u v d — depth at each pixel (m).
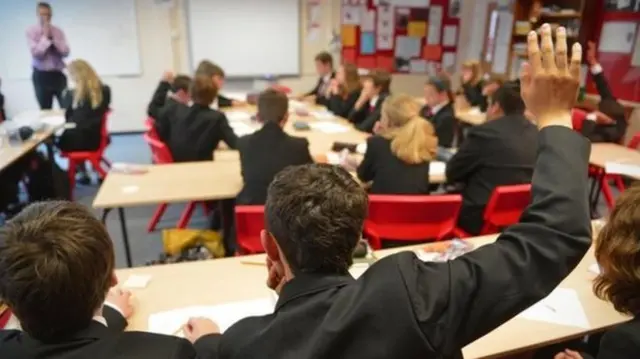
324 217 0.73
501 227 2.41
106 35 6.27
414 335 0.61
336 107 4.85
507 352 1.26
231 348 0.72
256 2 6.52
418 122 2.46
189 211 3.43
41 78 5.43
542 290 0.66
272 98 2.52
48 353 0.81
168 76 4.59
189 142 3.32
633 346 0.97
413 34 7.12
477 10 6.94
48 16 5.30
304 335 0.66
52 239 0.81
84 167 4.53
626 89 5.46
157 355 0.86
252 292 1.50
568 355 1.38
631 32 5.34
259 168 2.43
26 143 3.47
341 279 0.73
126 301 1.38
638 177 2.97
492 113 2.72
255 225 2.02
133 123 6.71
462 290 0.65
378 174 2.49
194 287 1.52
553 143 0.74
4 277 0.79
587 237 0.67
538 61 0.76
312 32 6.82
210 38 6.55
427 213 2.12
